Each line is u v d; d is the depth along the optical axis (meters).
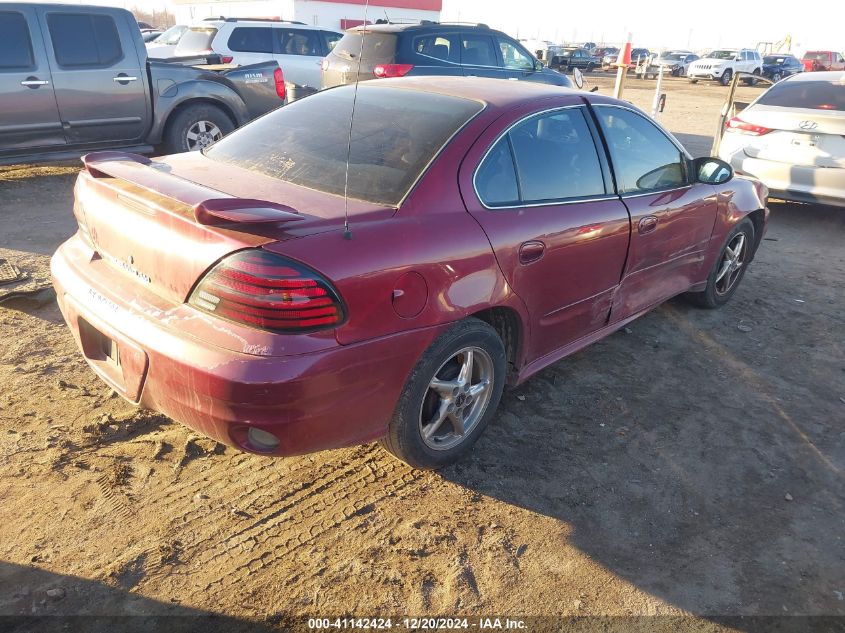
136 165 2.85
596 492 2.95
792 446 3.40
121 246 2.61
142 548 2.46
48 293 4.36
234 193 2.61
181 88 7.84
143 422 3.17
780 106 7.56
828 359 4.38
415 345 2.55
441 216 2.67
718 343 4.52
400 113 3.12
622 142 3.70
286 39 12.63
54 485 2.72
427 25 9.95
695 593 2.46
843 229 7.67
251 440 2.34
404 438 2.72
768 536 2.77
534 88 3.48
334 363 2.28
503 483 2.97
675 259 4.20
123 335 2.44
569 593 2.43
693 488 3.03
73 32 7.06
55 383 3.44
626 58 10.15
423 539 2.61
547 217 3.09
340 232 2.36
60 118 7.11
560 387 3.80
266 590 2.34
